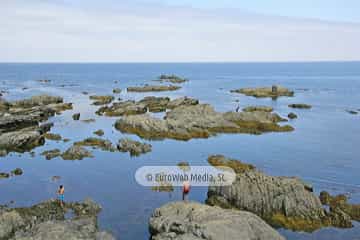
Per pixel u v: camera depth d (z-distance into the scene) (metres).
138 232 29.81
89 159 50.91
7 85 172.88
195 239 24.72
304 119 85.25
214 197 35.88
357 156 53.75
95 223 30.20
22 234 26.28
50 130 69.06
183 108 80.88
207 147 58.44
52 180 42.22
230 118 74.25
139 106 89.81
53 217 31.59
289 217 32.12
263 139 64.38
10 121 66.88
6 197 36.78
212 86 181.00
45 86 170.25
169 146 58.84
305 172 46.31
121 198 36.97
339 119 85.75
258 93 138.00
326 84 197.12
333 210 33.16
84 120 79.06
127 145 55.62
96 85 180.62
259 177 35.97
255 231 26.66
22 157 51.62
